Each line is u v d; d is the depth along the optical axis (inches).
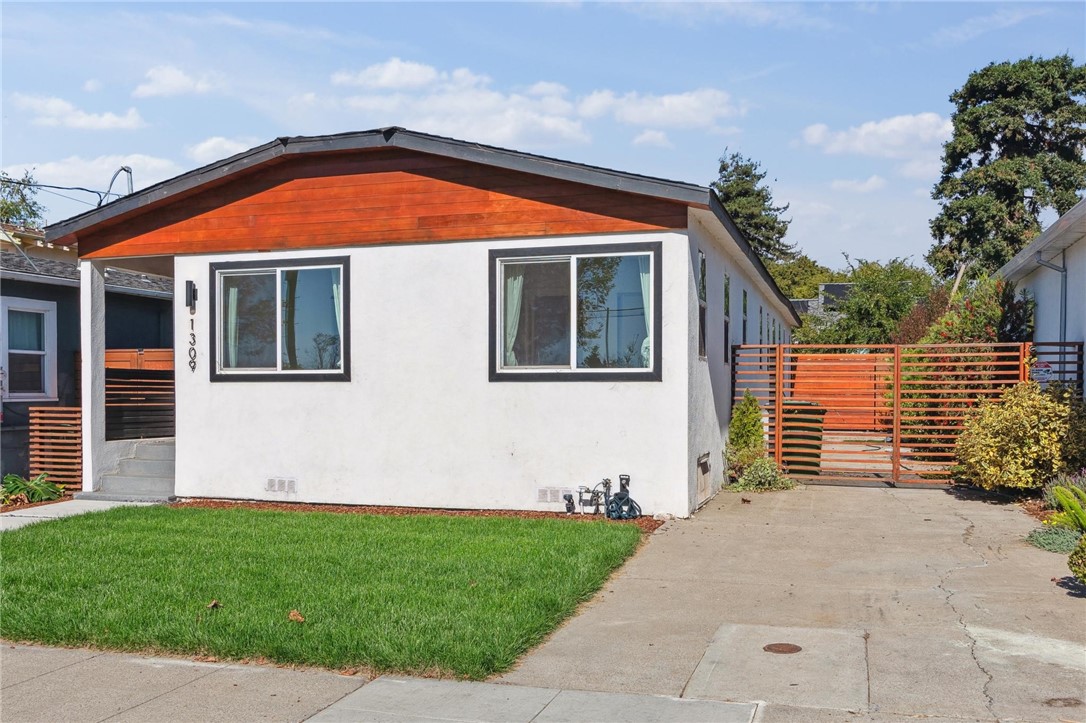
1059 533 378.9
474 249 472.7
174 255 519.5
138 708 215.2
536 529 406.9
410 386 482.0
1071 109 1513.3
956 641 255.0
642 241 447.5
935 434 591.5
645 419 448.5
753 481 545.3
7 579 322.7
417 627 257.6
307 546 373.4
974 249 1525.6
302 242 497.7
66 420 582.9
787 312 1082.1
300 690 225.3
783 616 284.7
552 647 256.2
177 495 519.5
